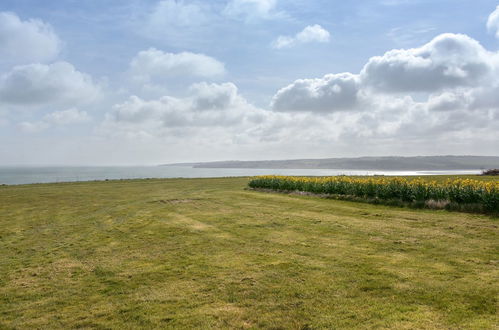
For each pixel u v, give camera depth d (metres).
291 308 4.88
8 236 10.63
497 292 5.22
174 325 4.45
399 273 6.26
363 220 12.04
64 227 11.98
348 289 5.54
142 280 6.26
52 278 6.52
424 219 11.84
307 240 9.17
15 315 4.90
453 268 6.48
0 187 31.73
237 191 25.03
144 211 15.47
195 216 13.71
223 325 4.41
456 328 4.15
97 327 4.48
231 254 7.90
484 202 12.77
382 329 4.18
